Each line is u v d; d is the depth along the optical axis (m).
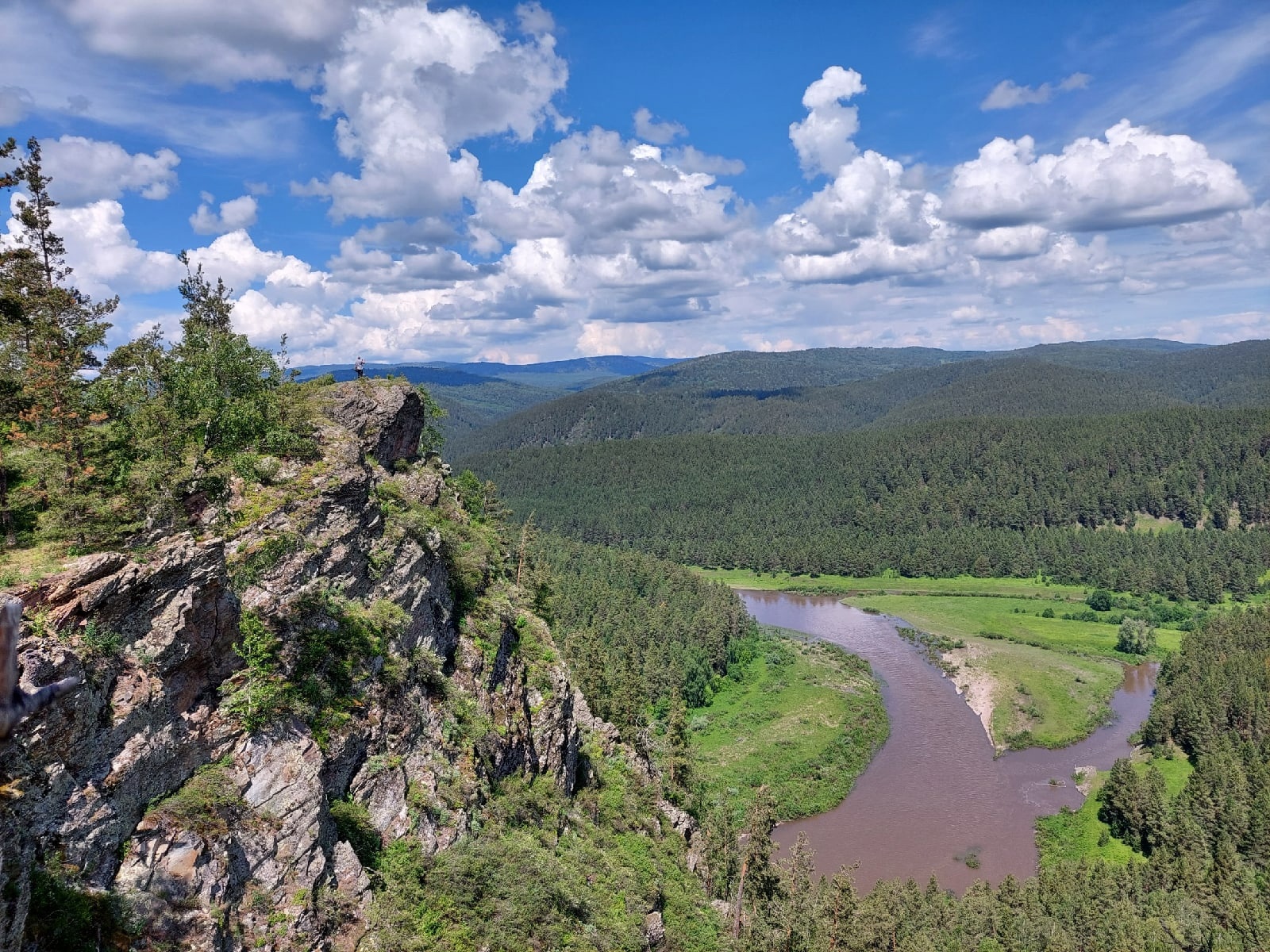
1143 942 64.62
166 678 25.00
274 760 27.97
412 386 64.06
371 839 31.94
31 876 18.81
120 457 34.22
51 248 40.03
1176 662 139.12
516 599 65.19
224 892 23.84
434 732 39.66
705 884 58.41
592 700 74.69
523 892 35.06
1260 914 68.75
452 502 64.75
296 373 49.75
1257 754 101.50
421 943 29.55
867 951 56.16
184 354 41.38
